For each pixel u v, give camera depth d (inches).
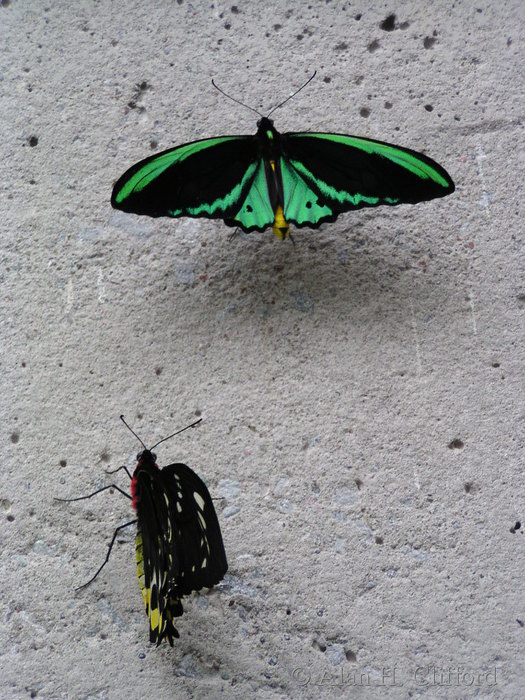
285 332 15.9
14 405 16.1
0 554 15.6
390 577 15.1
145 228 16.4
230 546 15.3
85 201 16.6
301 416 15.7
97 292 16.3
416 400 15.6
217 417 15.8
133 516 15.5
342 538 15.3
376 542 15.2
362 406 15.7
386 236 16.1
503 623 14.9
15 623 15.4
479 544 15.2
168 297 16.2
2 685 15.2
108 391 16.0
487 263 16.0
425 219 16.2
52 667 15.2
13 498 15.8
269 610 15.1
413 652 14.9
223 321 16.1
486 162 16.3
